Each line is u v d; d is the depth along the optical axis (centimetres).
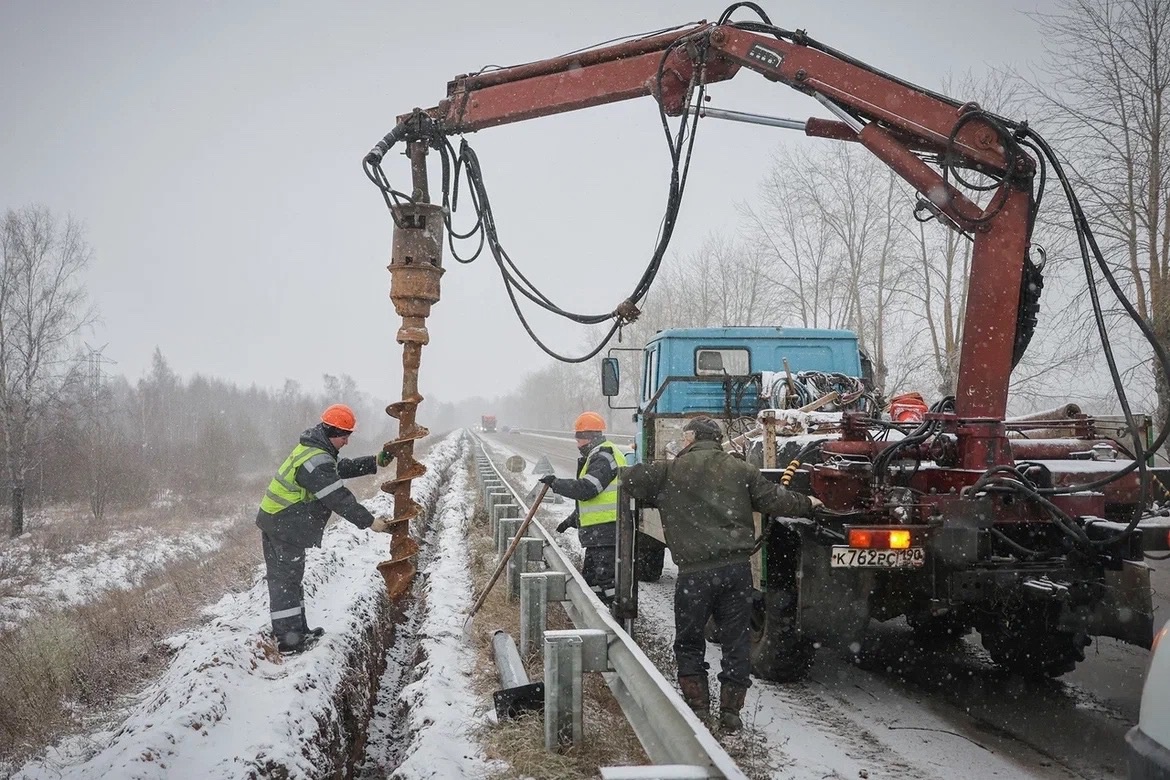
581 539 688
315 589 693
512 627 657
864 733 466
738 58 684
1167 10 1566
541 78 749
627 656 375
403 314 676
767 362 924
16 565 1636
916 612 538
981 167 598
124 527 2253
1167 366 515
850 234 2744
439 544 1100
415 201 699
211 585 934
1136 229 1642
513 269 754
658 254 715
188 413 7394
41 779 405
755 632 590
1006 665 575
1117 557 499
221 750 374
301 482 545
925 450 555
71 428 2698
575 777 373
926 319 2509
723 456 489
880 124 644
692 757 273
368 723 541
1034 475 526
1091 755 427
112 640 720
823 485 515
